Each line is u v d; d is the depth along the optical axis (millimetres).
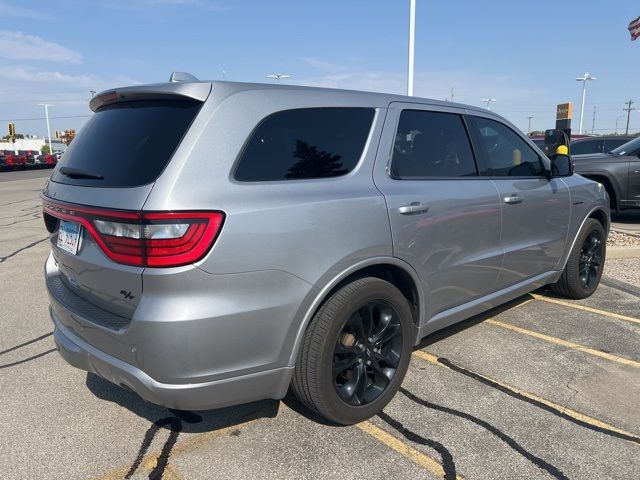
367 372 3020
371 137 3031
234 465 2619
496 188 3768
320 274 2588
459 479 2500
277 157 2596
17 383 3520
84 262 2553
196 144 2348
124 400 3283
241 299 2352
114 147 2621
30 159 47125
